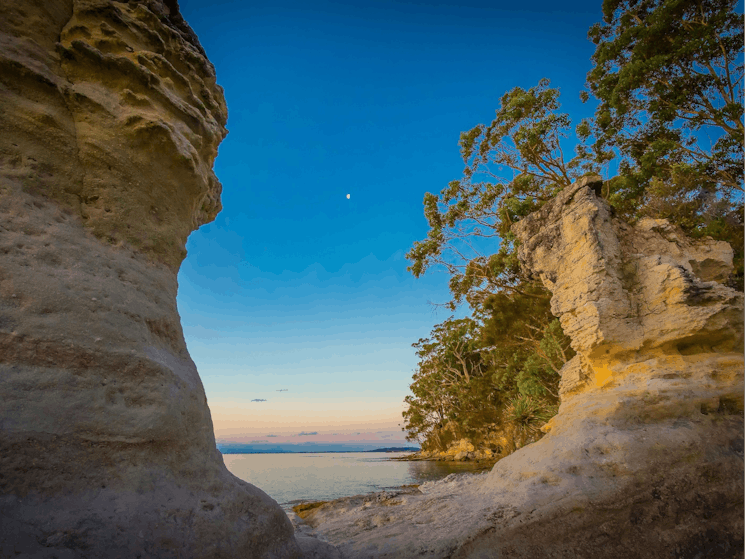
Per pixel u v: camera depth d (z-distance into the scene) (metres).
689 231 11.09
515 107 23.59
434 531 6.91
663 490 6.48
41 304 3.56
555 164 24.19
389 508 9.28
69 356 3.60
